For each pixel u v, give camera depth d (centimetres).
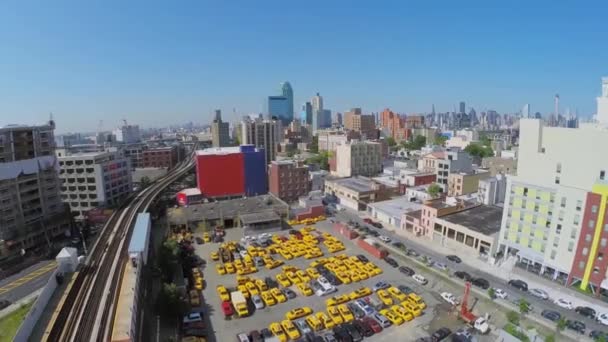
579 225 6325
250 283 6569
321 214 11000
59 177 10869
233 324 5497
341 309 5694
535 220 7025
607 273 6034
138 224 8062
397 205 11262
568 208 6469
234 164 13188
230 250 8369
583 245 6294
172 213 10469
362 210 11875
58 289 5419
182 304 5588
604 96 7088
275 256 8112
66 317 4662
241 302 5819
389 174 16100
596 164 6081
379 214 10856
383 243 8806
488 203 9981
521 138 7188
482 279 6700
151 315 5569
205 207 10994
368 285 6675
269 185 13838
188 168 18912
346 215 11338
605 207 5962
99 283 5609
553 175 6712
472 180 11769
